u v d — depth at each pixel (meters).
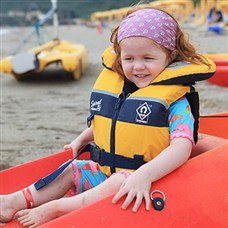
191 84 1.79
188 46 1.81
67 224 1.50
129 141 1.76
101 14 29.38
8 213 1.85
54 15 8.05
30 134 4.12
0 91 6.27
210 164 1.73
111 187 1.67
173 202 1.60
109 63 1.95
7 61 6.70
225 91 5.77
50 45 7.48
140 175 1.59
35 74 7.57
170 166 1.64
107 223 1.51
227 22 16.97
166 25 1.75
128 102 1.79
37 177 2.15
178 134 1.69
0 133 4.18
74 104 5.29
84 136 2.14
